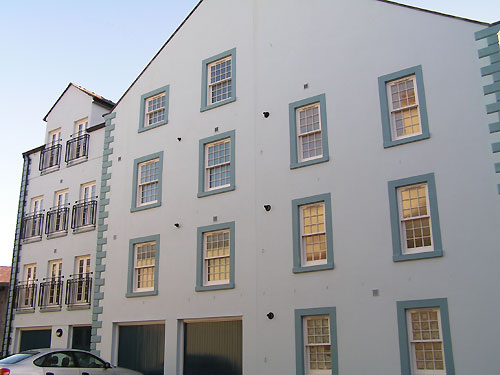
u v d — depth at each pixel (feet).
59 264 73.26
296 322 46.34
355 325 43.19
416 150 43.93
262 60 56.29
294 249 48.24
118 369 46.50
